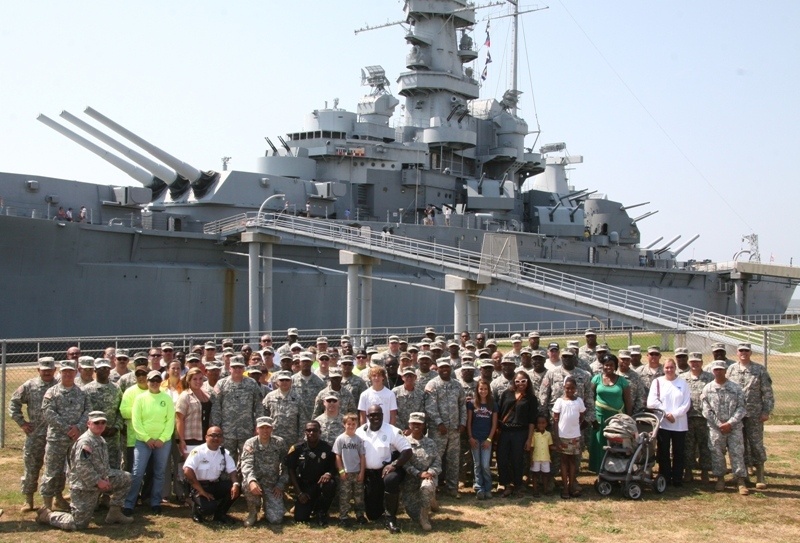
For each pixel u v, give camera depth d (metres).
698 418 12.99
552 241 45.88
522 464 12.05
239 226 32.50
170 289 31.89
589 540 9.77
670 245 57.00
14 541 9.70
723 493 12.16
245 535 10.00
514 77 54.00
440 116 47.34
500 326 43.81
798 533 10.05
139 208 33.19
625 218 54.03
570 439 11.95
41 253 27.80
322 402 11.48
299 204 36.91
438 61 47.47
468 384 12.61
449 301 42.03
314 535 10.02
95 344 29.48
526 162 51.94
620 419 12.15
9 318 27.14
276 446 10.65
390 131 43.50
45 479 10.62
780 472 13.38
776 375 25.28
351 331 30.45
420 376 12.51
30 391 11.25
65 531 10.12
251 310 31.83
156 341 31.06
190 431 11.48
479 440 12.03
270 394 11.73
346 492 10.46
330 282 37.22
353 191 40.50
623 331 23.52
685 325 29.08
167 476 11.93
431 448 10.60
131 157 33.03
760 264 55.69
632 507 11.37
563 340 34.59
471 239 41.09
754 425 12.49
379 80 46.97
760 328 19.20
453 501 11.80
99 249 29.72
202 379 11.66
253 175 35.50
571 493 12.01
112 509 10.50
